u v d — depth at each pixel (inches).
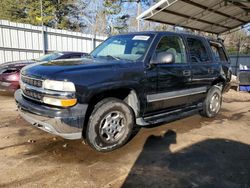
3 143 143.1
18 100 136.5
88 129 127.3
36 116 121.8
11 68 263.3
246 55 711.1
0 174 109.8
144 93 145.6
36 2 1130.0
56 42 576.7
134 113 146.6
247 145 155.4
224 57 233.8
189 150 143.6
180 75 168.1
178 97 171.8
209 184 107.5
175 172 117.0
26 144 142.9
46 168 116.6
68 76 116.9
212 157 135.0
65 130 117.0
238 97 354.0
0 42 479.5
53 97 117.0
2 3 1163.9
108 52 175.0
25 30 515.2
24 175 109.9
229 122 208.4
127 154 135.2
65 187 102.0
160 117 163.2
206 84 199.6
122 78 132.7
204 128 187.6
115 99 136.6
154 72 149.3
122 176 112.0
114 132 137.6
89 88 119.8
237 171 120.1
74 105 117.1
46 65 134.6
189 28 520.1
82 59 154.9
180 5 390.3
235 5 418.0
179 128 185.0
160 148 144.9
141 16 418.9
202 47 201.5
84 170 116.1
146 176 112.6
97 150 132.3
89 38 642.2
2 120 187.0
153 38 158.2
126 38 173.6
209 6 410.9
